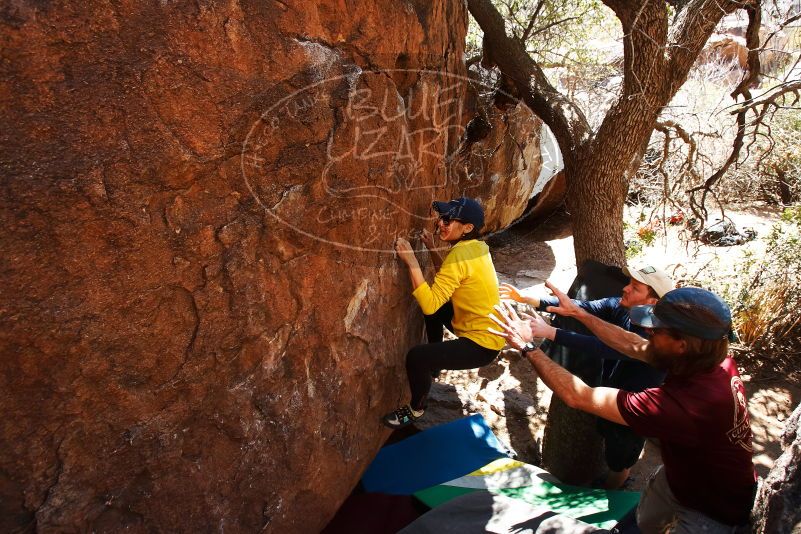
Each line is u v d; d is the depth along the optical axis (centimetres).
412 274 280
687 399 192
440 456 365
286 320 220
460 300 286
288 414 229
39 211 141
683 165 521
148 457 179
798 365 525
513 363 496
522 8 625
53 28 138
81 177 147
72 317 153
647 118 382
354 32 222
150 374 176
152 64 156
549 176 746
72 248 149
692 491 204
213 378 196
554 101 436
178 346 182
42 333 148
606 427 311
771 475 187
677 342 194
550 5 598
